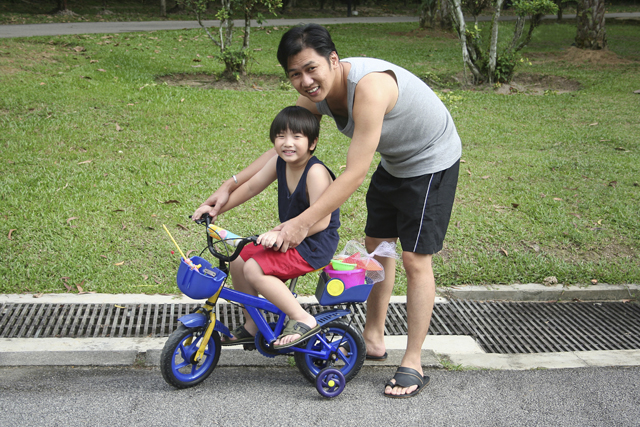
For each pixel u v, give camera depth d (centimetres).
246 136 700
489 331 382
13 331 331
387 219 302
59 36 1226
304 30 235
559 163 661
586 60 1377
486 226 507
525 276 441
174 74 1025
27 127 650
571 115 891
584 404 284
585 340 376
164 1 2039
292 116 254
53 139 623
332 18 2380
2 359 296
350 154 250
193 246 439
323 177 262
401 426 258
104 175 548
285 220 278
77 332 338
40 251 413
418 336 290
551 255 467
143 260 416
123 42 1253
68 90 805
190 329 267
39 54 1021
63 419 248
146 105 786
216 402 269
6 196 485
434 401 282
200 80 1026
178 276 264
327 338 329
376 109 243
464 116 870
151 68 1033
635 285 439
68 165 562
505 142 747
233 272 281
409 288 289
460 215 524
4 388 271
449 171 279
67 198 493
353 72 246
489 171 634
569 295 431
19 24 1580
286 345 256
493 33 1073
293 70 238
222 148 652
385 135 263
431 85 1116
